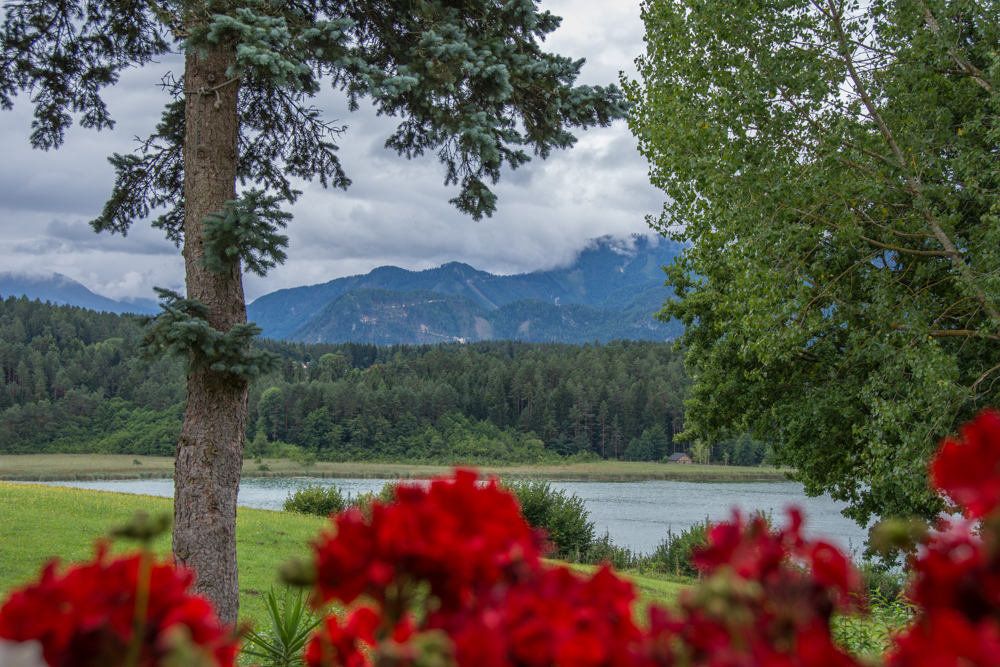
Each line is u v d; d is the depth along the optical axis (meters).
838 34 10.87
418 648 0.85
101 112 9.51
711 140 11.11
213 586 7.00
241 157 10.23
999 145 10.46
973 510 0.78
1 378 151.25
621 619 1.00
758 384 14.25
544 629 0.91
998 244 9.98
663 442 134.00
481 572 1.01
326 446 127.50
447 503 1.10
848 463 12.97
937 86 11.45
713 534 1.08
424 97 7.88
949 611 0.77
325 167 10.38
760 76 10.75
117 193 9.41
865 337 11.76
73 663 0.91
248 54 6.03
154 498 31.00
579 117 8.64
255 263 6.37
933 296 11.54
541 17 9.08
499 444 130.25
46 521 19.53
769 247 10.89
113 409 142.62
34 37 8.66
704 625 0.90
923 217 11.02
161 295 6.33
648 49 12.36
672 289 16.66
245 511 30.56
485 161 8.51
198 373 7.09
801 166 10.91
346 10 8.94
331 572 1.01
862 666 0.81
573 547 28.70
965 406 10.95
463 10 8.92
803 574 0.98
